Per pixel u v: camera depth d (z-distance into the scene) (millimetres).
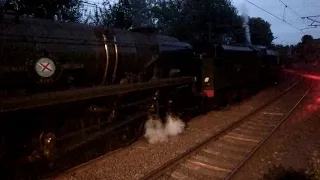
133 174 6797
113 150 8211
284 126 11633
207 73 13727
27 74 5488
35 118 5895
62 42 6316
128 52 8484
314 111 14680
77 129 7090
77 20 14922
